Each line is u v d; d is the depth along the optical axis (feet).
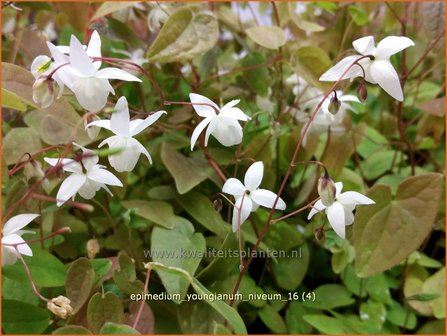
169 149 0.64
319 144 0.80
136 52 0.75
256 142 0.69
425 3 0.66
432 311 0.65
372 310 0.65
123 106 0.44
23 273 0.50
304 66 0.61
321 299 0.66
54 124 0.57
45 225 0.61
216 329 0.41
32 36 0.70
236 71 0.77
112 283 0.56
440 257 0.78
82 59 0.42
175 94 0.79
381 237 0.56
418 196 0.56
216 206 0.52
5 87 0.50
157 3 0.66
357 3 0.86
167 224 0.58
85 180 0.46
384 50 0.47
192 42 0.57
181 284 0.51
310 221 0.71
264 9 0.95
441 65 0.84
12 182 0.58
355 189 0.72
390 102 0.90
